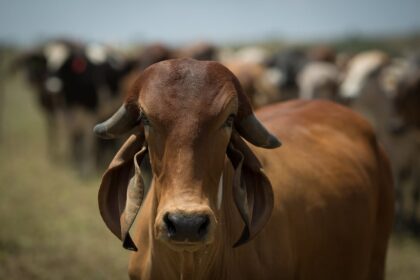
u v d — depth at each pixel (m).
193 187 3.00
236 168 3.32
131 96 3.33
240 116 3.35
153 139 3.16
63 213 8.97
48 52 14.24
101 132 3.43
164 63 3.27
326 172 4.21
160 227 2.92
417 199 9.80
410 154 9.85
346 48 42.47
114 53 15.25
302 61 14.48
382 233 4.80
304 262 3.92
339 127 4.63
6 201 9.46
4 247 7.24
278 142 3.44
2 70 26.78
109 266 6.87
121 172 3.50
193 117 3.07
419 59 10.17
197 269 3.30
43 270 6.66
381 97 10.63
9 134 16.94
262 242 3.65
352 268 4.29
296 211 3.89
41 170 12.14
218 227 3.24
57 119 14.63
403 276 6.99
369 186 4.49
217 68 3.25
